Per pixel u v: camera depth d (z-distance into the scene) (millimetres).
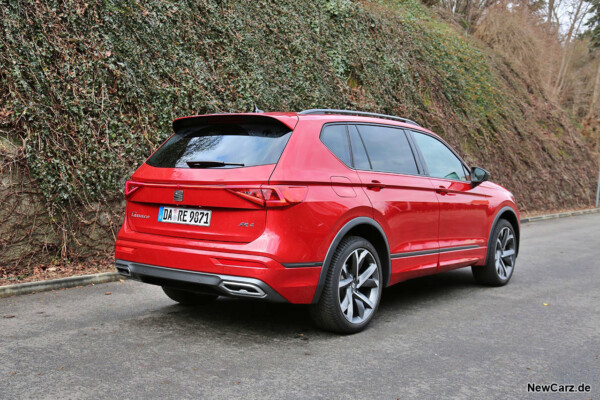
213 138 4105
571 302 5430
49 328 4055
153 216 4070
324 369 3326
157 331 4047
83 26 7160
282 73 10500
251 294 3586
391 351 3734
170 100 7887
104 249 6570
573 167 21016
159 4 8422
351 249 4035
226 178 3676
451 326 4441
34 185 6020
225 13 9727
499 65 20781
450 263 5297
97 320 4320
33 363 3283
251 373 3213
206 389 2943
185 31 8742
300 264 3672
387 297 5566
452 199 5320
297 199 3654
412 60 14867
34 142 6113
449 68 16516
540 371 3418
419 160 5113
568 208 19734
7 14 6395
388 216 4430
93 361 3350
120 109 7191
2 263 5734
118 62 7363
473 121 16266
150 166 4207
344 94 11891
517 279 6707
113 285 5676
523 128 18891
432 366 3453
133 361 3367
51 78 6520
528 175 18078
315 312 3982
